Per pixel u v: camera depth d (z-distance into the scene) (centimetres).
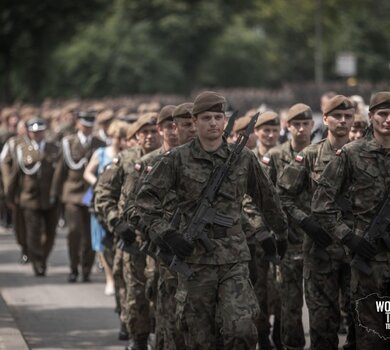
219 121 1948
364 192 2023
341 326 2705
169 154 1977
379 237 2008
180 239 1925
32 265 3975
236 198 1966
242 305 1911
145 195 1973
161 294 2159
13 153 4003
